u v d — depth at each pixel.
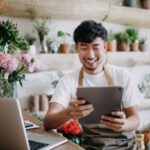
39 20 2.69
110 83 1.40
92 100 1.00
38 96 2.63
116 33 3.30
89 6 2.73
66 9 2.59
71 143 1.08
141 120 3.50
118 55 3.04
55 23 2.84
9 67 1.32
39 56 2.52
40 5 2.43
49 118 1.26
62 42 2.90
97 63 1.37
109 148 1.26
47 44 2.76
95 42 1.30
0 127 0.91
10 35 1.49
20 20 2.59
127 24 3.28
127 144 1.29
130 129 1.23
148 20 3.30
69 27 2.95
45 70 2.60
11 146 0.93
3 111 0.88
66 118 1.18
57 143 1.05
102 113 1.03
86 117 1.07
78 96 1.00
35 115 2.43
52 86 2.84
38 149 0.96
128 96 1.38
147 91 3.53
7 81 1.38
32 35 2.68
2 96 1.35
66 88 1.45
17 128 0.87
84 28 1.29
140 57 3.27
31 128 1.34
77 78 1.47
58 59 2.65
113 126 1.04
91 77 1.43
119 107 1.00
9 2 2.26
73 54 2.76
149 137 3.22
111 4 2.92
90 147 1.30
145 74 3.55
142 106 3.24
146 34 3.62
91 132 1.34
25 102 2.66
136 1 3.39
